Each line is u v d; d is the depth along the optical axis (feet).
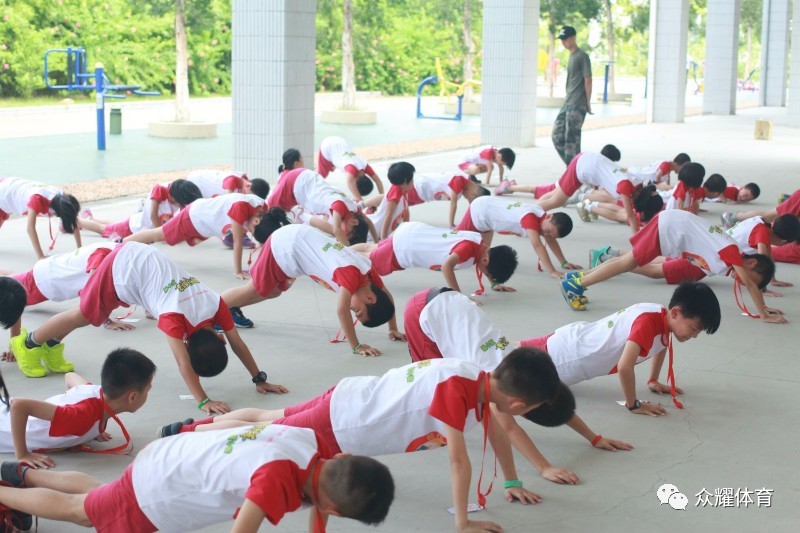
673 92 64.75
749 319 19.16
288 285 17.78
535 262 24.08
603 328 14.25
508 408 10.57
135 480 9.53
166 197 24.61
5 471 10.81
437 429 10.77
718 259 18.98
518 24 47.93
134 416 13.84
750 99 98.48
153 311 14.75
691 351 17.13
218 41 84.89
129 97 76.79
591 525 10.91
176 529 9.55
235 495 9.14
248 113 36.27
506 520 10.99
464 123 64.95
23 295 15.47
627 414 14.23
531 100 49.60
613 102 91.71
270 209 21.95
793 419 14.11
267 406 14.30
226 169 39.11
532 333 18.02
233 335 14.79
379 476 8.77
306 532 10.68
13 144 45.06
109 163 39.93
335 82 93.56
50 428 12.00
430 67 98.68
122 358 12.30
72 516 9.91
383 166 40.29
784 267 24.00
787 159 43.88
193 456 9.37
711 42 72.49
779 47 82.74
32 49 71.00
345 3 64.64
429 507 11.29
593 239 26.89
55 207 22.16
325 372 15.83
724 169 40.37
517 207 22.00
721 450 13.01
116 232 25.45
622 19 116.37
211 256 24.14
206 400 14.01
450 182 26.50
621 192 26.05
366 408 10.94
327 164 31.35
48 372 15.61
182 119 53.62
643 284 22.03
